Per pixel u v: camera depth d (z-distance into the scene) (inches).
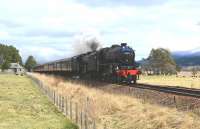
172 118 943.0
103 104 1316.4
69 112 1320.1
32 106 1523.1
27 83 3277.6
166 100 1187.9
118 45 2122.3
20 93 2156.7
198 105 1011.3
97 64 2245.3
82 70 2696.9
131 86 1678.2
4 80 3796.8
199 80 2748.5
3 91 2297.0
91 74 2456.9
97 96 1546.5
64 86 2210.9
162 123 924.0
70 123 1103.6
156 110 1042.1
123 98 1346.0
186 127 857.5
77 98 1683.1
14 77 4697.3
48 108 1467.8
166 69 5226.4
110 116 1182.9
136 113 1105.4
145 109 1111.0
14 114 1316.4
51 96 1768.0
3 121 1181.7
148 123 979.3
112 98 1370.6
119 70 1948.8
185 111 989.2
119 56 2001.7
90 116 1182.3
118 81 1957.4
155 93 1326.3
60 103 1455.5
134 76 1980.8
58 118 1217.4
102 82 2096.5
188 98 1111.0
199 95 1182.9
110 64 2006.6
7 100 1761.8
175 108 1031.6
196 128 834.2
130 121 1056.2
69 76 3238.2
